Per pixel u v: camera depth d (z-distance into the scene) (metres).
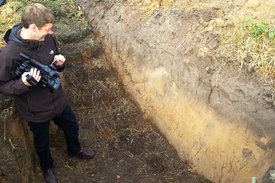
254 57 2.88
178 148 3.65
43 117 2.71
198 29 3.44
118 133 3.97
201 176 3.34
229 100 2.96
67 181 3.36
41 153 2.99
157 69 3.84
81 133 3.93
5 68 2.33
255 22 3.18
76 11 4.84
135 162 3.61
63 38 4.35
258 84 2.75
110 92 4.36
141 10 4.25
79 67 4.34
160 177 3.43
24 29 2.38
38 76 2.32
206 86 3.18
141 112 4.18
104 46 4.60
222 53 3.08
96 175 3.46
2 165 2.78
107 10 4.66
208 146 3.23
